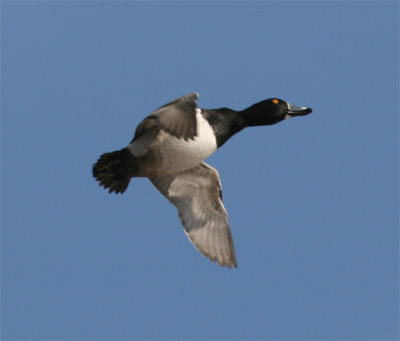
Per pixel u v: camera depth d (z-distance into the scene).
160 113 9.79
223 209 13.33
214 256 13.18
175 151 12.03
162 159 12.11
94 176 12.54
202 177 13.11
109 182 12.68
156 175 12.44
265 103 13.69
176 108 9.81
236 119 12.95
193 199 13.38
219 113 12.73
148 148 11.99
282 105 13.78
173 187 13.30
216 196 13.29
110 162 12.37
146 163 12.16
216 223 13.37
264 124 13.77
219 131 12.57
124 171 12.38
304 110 13.84
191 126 9.70
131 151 12.05
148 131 11.88
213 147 12.41
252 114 13.56
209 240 13.28
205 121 12.42
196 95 9.88
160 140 11.94
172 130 9.64
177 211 13.33
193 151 12.11
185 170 13.01
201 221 13.38
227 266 13.12
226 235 13.28
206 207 13.40
